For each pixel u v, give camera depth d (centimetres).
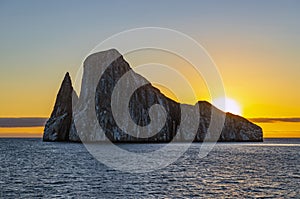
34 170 7712
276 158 11906
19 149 16125
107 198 4731
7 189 5256
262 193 5156
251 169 8262
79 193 5025
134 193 5072
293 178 6706
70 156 11950
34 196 4797
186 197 4853
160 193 5091
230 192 5219
